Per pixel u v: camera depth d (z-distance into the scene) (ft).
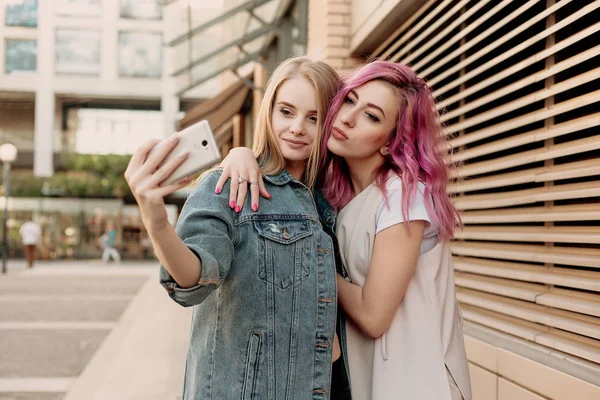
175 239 4.01
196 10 23.81
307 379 5.02
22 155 103.50
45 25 104.27
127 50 105.50
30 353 20.67
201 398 4.90
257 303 4.87
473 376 9.84
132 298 37.27
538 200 8.68
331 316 5.19
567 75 8.55
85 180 91.15
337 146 5.74
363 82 5.67
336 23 16.94
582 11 7.61
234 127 41.45
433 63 13.03
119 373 17.01
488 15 10.08
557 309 8.45
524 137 9.12
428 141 5.91
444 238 5.92
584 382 6.88
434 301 5.76
